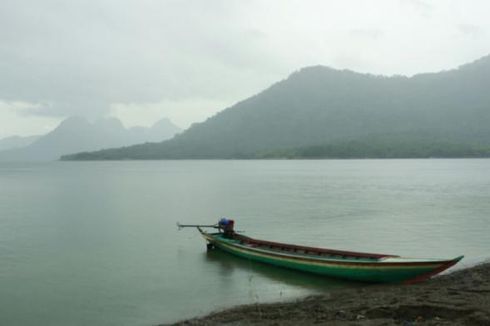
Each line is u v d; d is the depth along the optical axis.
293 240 33.97
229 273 25.05
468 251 29.73
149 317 18.97
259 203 57.88
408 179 100.31
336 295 20.20
